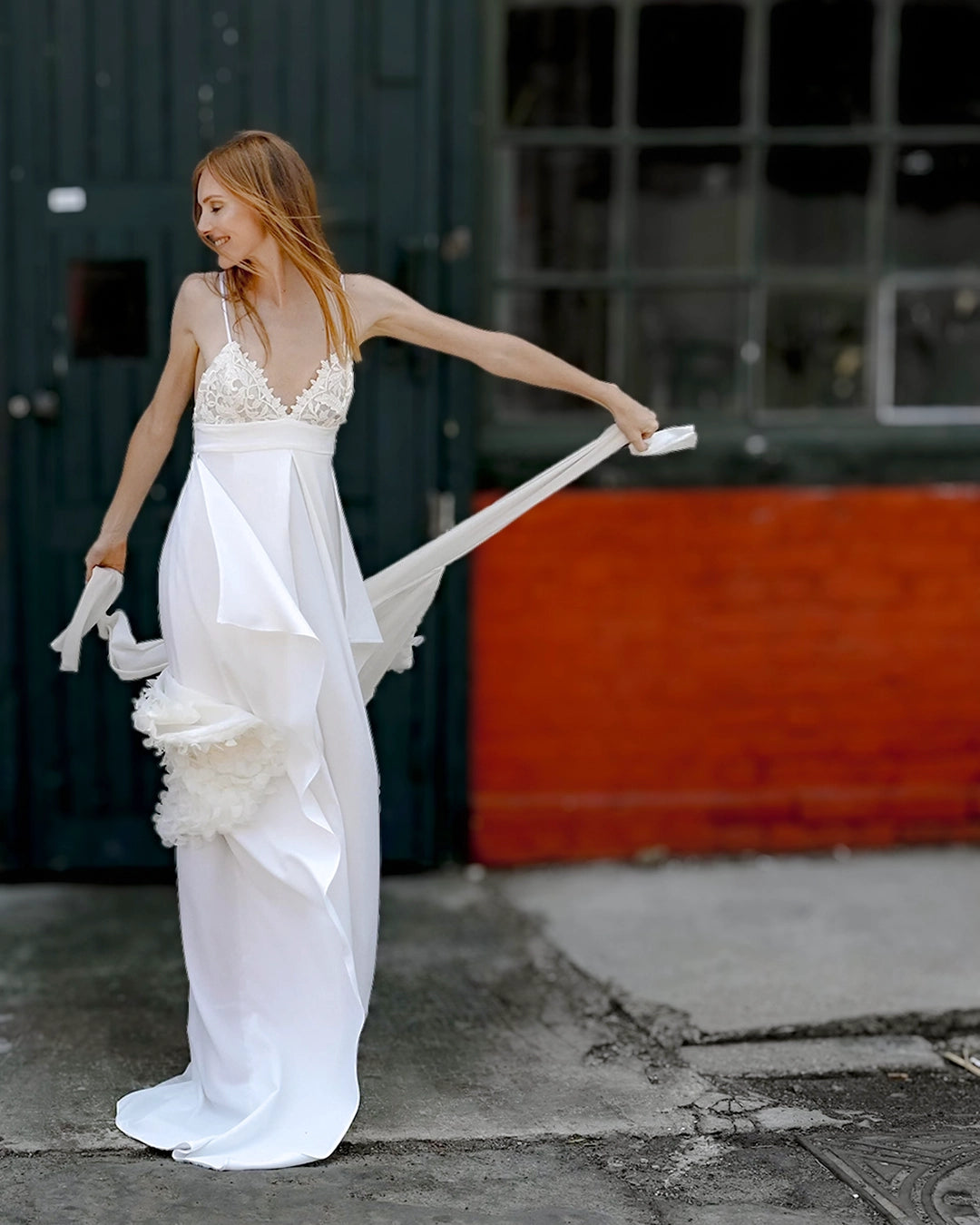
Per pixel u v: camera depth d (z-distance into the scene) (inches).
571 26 184.7
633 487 187.3
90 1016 140.8
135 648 126.0
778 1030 138.3
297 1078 114.6
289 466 115.4
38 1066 129.7
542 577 186.5
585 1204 108.2
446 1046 135.1
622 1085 128.0
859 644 191.8
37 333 176.6
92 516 178.9
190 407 177.5
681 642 189.3
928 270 192.1
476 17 178.2
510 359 122.9
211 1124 115.3
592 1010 143.8
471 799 187.5
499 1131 119.1
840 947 159.3
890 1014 141.0
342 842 117.2
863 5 187.5
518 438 185.6
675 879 183.2
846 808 192.4
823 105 188.9
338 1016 114.9
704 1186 111.2
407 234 178.9
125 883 182.9
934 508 191.2
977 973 151.9
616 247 188.5
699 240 189.5
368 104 177.2
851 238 191.0
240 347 114.7
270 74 176.2
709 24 186.4
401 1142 116.7
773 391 191.9
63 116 175.0
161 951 158.7
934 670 193.0
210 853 116.9
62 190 175.8
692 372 191.3
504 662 187.0
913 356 193.2
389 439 180.7
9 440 177.5
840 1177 112.7
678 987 148.4
